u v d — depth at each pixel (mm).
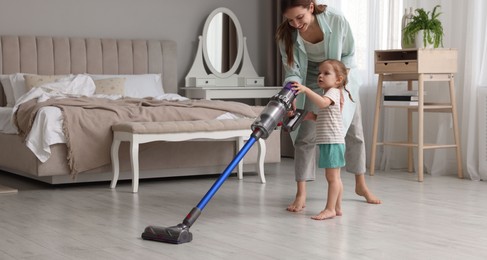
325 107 3594
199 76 7160
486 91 5199
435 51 5273
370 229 3344
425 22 5375
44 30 6496
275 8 7348
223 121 4918
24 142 4848
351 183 4957
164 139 4691
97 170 4879
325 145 3604
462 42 5477
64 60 6414
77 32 6637
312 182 5043
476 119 5324
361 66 6199
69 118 4773
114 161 4820
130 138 4633
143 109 5047
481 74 5293
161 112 5066
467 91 5359
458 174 5398
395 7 5895
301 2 3521
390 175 5523
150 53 6824
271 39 7363
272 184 4984
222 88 6809
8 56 6207
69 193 4605
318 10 3693
